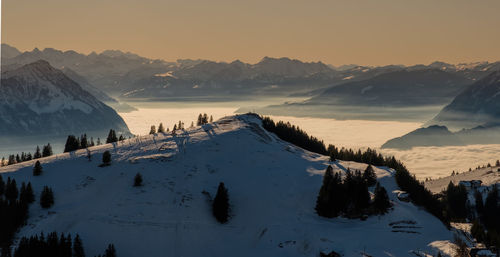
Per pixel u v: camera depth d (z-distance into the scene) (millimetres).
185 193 121750
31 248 93500
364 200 110625
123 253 100688
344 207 110688
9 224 102375
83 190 123312
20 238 101250
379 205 110375
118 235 105000
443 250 92312
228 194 122062
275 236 104125
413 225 105625
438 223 109125
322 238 100500
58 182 128375
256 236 105812
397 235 100875
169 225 108812
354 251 93562
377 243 97125
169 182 127375
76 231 105312
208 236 106125
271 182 128750
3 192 119875
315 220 110062
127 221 109188
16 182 128000
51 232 102250
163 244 103438
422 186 124875
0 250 97000
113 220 109312
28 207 113500
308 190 123312
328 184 114875
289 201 118875
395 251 92938
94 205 115562
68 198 119312
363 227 105250
